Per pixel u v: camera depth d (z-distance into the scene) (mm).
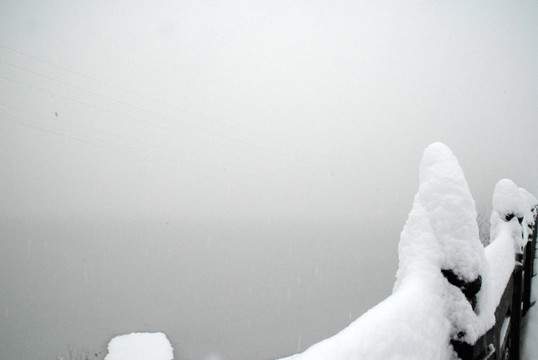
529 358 2873
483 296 1411
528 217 4316
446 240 1304
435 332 1094
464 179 1383
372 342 762
